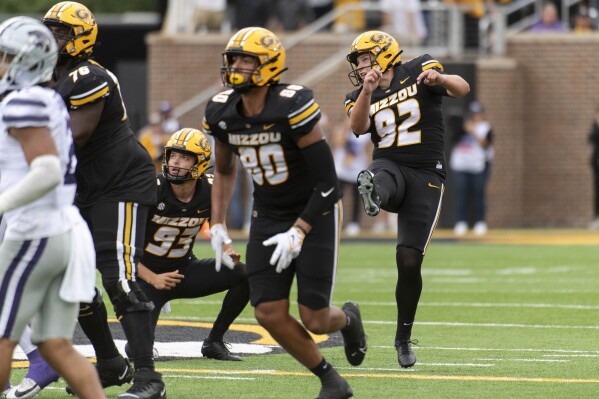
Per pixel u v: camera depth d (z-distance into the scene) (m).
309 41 79.69
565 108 82.88
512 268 53.84
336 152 74.19
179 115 77.75
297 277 20.88
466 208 75.06
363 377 25.28
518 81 81.69
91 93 22.23
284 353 28.72
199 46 81.38
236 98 20.59
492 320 35.88
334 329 21.69
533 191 83.62
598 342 30.91
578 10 86.56
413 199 27.34
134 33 88.06
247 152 20.69
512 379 24.95
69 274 18.30
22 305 18.17
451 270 53.00
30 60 18.22
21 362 26.92
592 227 82.75
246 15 81.31
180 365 26.72
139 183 23.06
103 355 23.02
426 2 83.25
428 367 26.73
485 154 73.81
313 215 20.39
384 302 40.94
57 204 18.28
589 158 82.88
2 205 17.42
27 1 112.25
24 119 17.55
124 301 22.20
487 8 82.25
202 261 27.61
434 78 27.33
